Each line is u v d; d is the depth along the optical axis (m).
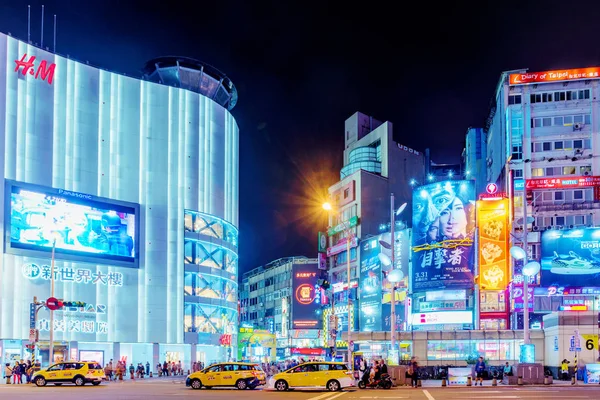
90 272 67.12
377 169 108.81
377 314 90.50
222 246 80.62
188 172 77.00
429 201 80.75
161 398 29.89
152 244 73.06
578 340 51.09
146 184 73.75
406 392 34.53
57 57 67.69
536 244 74.75
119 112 72.56
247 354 102.12
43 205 64.06
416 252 80.56
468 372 41.78
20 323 60.75
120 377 54.59
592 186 78.00
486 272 72.38
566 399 28.45
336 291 102.94
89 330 66.00
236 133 88.50
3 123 62.12
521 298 71.12
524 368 42.41
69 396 31.56
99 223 68.62
